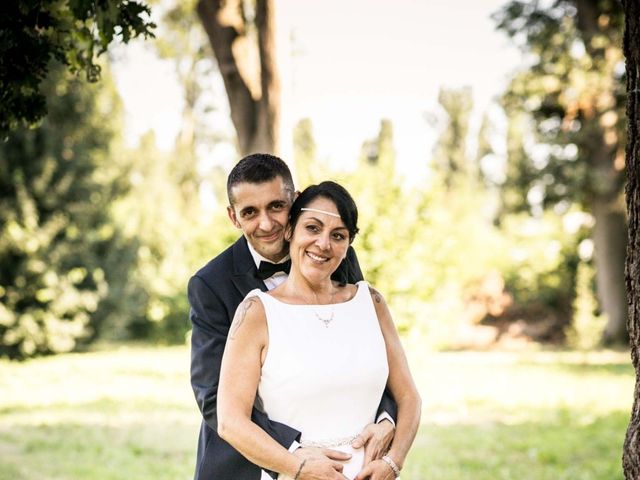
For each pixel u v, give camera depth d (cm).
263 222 271
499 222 3139
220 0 927
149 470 659
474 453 715
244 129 924
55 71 1506
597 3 1616
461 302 1936
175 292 2008
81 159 1650
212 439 278
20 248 1516
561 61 1644
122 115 1828
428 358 1455
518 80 1709
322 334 257
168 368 1405
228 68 925
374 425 261
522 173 1805
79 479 625
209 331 277
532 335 1931
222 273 285
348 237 261
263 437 243
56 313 1595
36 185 1561
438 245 1472
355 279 296
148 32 316
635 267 263
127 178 1900
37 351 1609
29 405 999
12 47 303
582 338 1798
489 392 1088
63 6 322
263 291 281
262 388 256
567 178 1706
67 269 1631
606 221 1738
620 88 1627
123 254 1794
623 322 1753
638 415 264
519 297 2084
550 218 2084
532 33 1694
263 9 898
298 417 252
